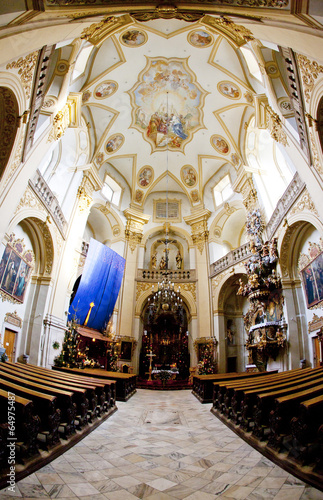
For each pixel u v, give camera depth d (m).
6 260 9.29
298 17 4.23
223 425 5.75
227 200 17.50
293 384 4.80
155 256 20.27
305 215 9.24
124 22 10.25
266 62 8.79
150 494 2.71
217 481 3.00
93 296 14.40
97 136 16.03
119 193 19.48
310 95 6.86
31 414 3.16
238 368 16.47
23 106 6.81
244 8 4.89
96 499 2.57
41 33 4.87
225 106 14.85
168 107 16.42
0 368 5.20
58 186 13.51
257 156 14.39
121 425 5.61
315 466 2.89
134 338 16.88
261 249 12.34
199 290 17.53
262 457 3.69
